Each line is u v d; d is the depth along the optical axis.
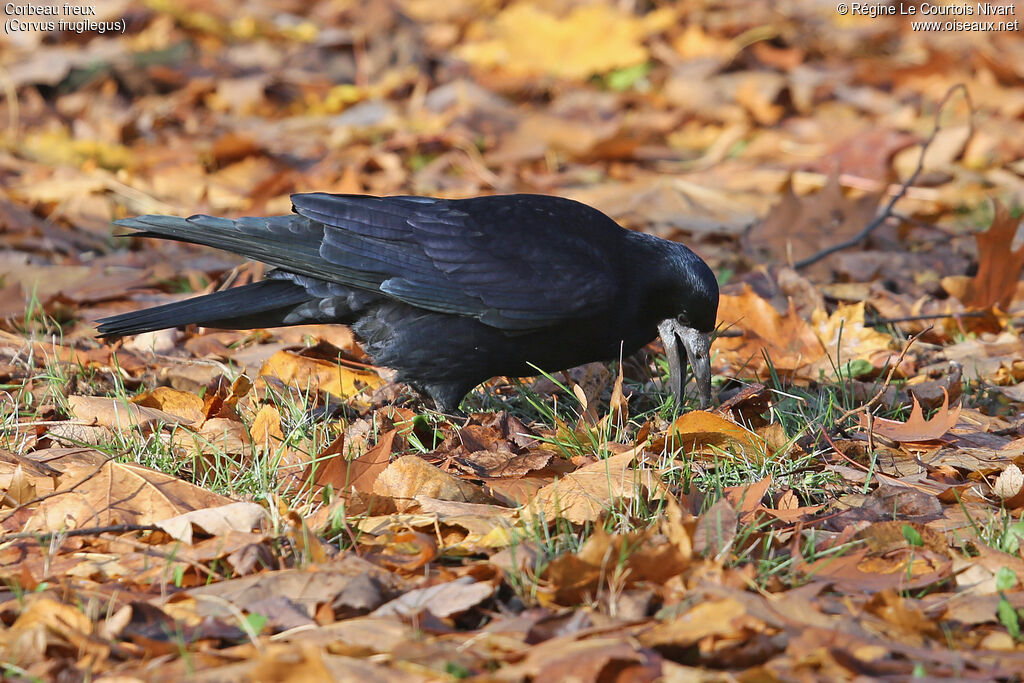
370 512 7.48
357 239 9.54
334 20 27.23
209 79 22.62
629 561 6.27
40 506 7.33
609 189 17.86
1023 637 5.98
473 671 5.53
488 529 7.16
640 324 10.10
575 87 23.58
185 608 6.14
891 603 5.99
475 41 26.27
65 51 23.22
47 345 10.97
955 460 8.58
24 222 14.93
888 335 11.44
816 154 19.83
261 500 7.62
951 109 22.64
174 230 9.45
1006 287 12.46
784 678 5.45
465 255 9.57
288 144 20.08
